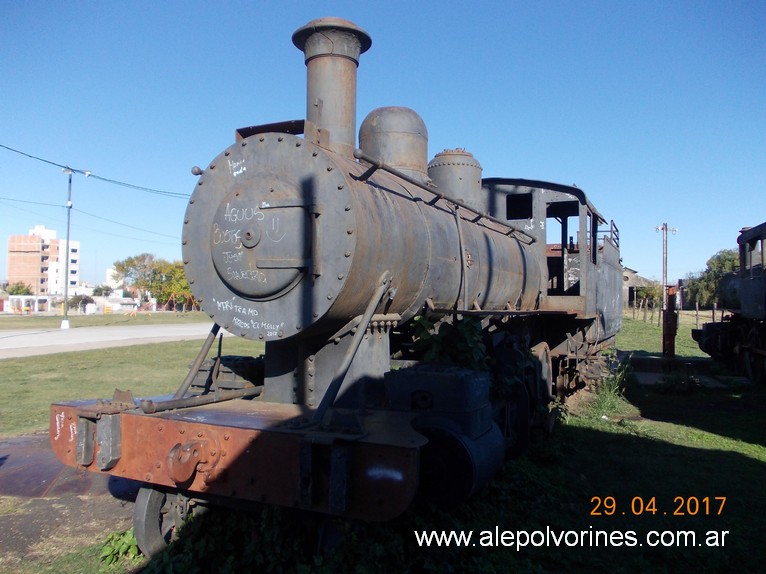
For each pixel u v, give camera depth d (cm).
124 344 2025
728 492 572
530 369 680
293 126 459
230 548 405
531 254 863
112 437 396
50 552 436
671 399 1137
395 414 418
